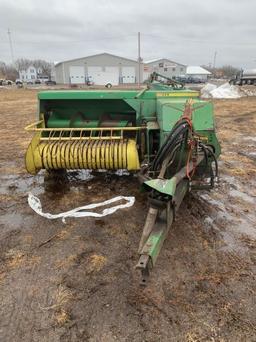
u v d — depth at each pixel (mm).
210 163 3920
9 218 4066
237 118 12328
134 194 4680
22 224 3910
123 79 69062
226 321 2455
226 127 10312
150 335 2348
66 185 5098
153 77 6590
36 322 2467
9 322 2469
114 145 4277
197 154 3578
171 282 2857
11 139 8727
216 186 5008
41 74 95312
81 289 2799
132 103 4570
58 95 4656
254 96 22953
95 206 4336
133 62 68625
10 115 14438
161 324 2434
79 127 4902
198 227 3766
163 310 2557
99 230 3740
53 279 2926
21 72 94750
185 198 4520
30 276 2971
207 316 2502
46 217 4074
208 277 2924
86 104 4969
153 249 2439
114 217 4031
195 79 56125
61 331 2391
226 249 3354
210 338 2320
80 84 60688
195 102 3955
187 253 3270
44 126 4891
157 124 4191
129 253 3295
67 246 3436
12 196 4734
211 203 4410
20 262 3178
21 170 5949
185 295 2711
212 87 23984
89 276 2959
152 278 2906
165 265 3082
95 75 67938
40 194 4781
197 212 4133
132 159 4199
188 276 2936
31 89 39531
